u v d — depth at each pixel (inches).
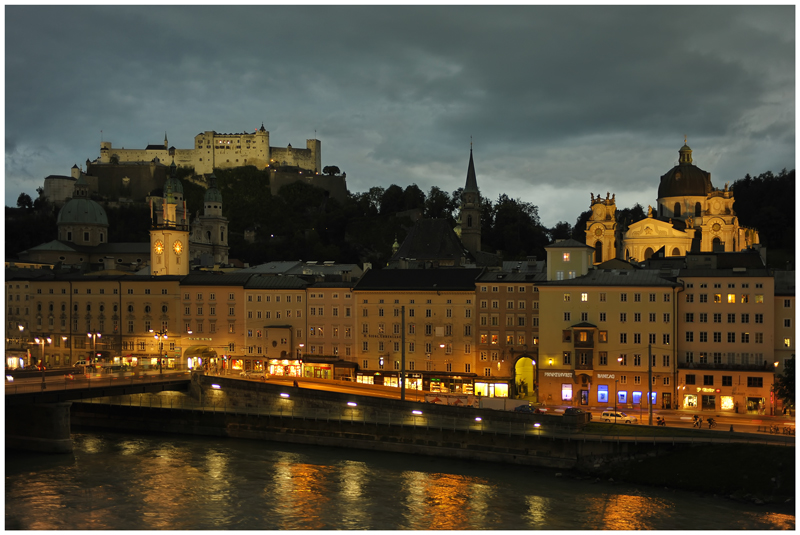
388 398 4306.1
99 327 6496.1
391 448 4234.7
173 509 3191.4
